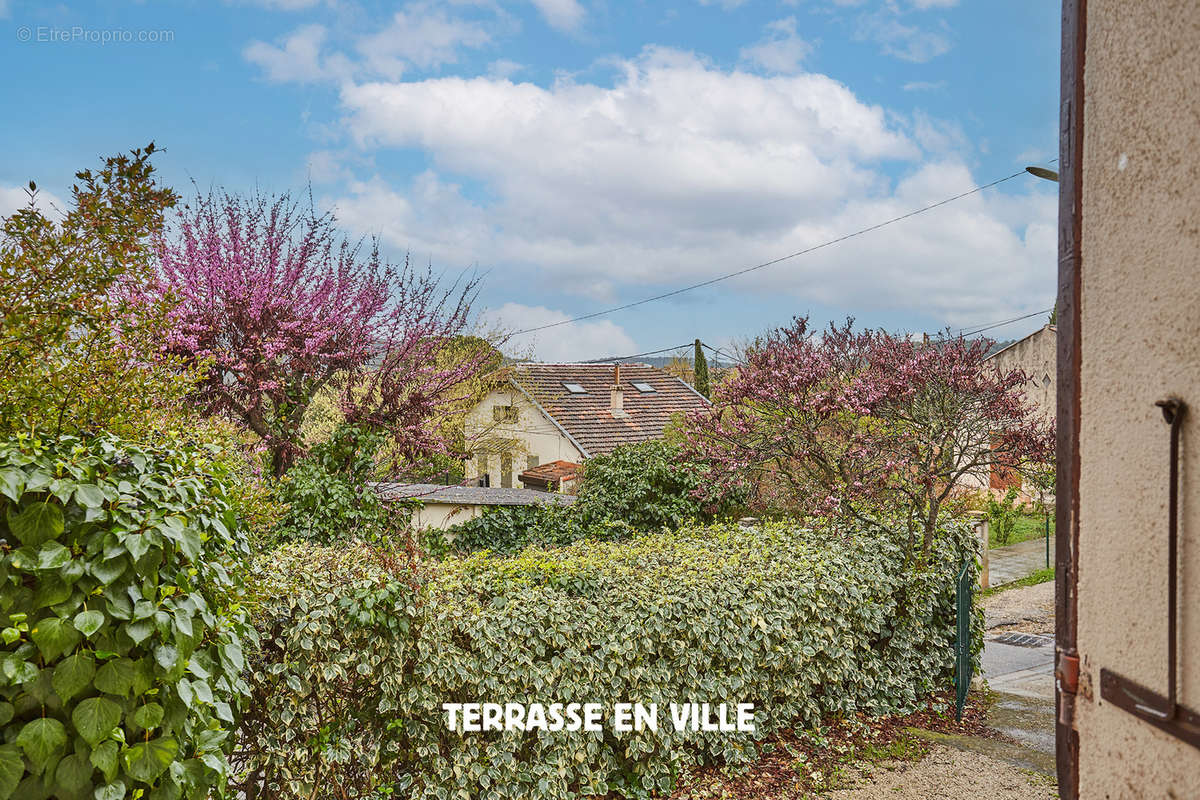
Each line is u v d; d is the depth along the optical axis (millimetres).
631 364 33000
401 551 4984
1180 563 1487
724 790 5512
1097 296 1812
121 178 3232
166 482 3082
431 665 4496
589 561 5777
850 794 5496
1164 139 1573
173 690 2949
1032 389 21438
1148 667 1585
